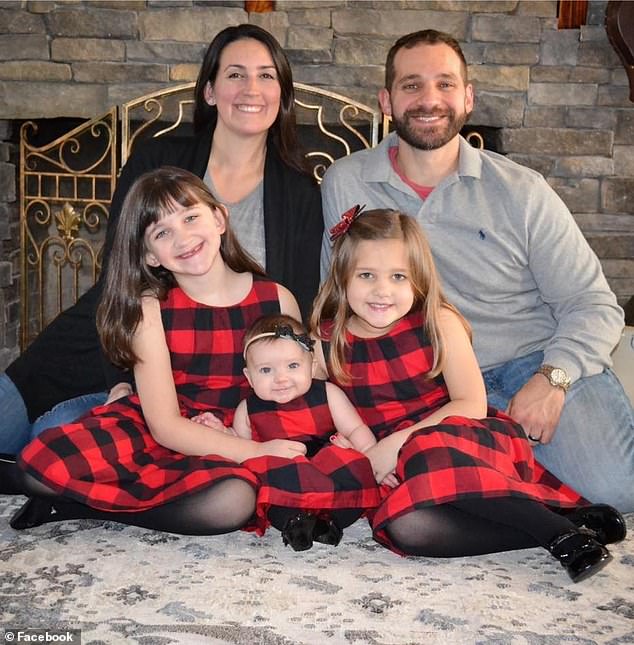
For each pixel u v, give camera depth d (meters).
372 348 1.70
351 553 1.56
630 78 2.60
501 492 1.44
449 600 1.36
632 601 1.37
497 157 1.98
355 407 1.73
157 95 2.54
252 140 2.00
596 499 1.73
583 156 2.69
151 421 1.66
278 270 1.96
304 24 2.62
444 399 1.72
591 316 1.83
